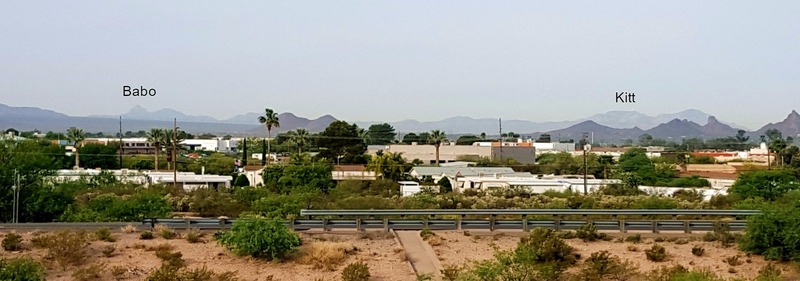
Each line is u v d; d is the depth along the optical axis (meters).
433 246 22.50
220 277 18.50
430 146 114.69
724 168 95.69
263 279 19.06
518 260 19.33
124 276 18.80
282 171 62.91
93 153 89.94
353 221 25.08
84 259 20.14
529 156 112.75
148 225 24.61
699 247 22.66
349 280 18.45
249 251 20.92
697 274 18.86
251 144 152.62
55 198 35.09
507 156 111.19
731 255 22.36
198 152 145.62
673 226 24.94
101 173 56.00
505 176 70.94
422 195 47.81
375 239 23.42
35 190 34.69
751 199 43.50
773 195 49.19
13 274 17.17
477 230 24.55
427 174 76.69
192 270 19.23
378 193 58.34
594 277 19.00
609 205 43.25
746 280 19.50
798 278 20.36
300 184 58.28
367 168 75.44
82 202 40.16
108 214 31.84
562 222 25.12
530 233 23.30
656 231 24.69
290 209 36.34
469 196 50.31
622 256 21.92
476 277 18.03
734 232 24.55
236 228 21.59
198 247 22.02
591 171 89.69
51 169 36.41
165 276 17.75
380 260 20.91
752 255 22.41
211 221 24.70
